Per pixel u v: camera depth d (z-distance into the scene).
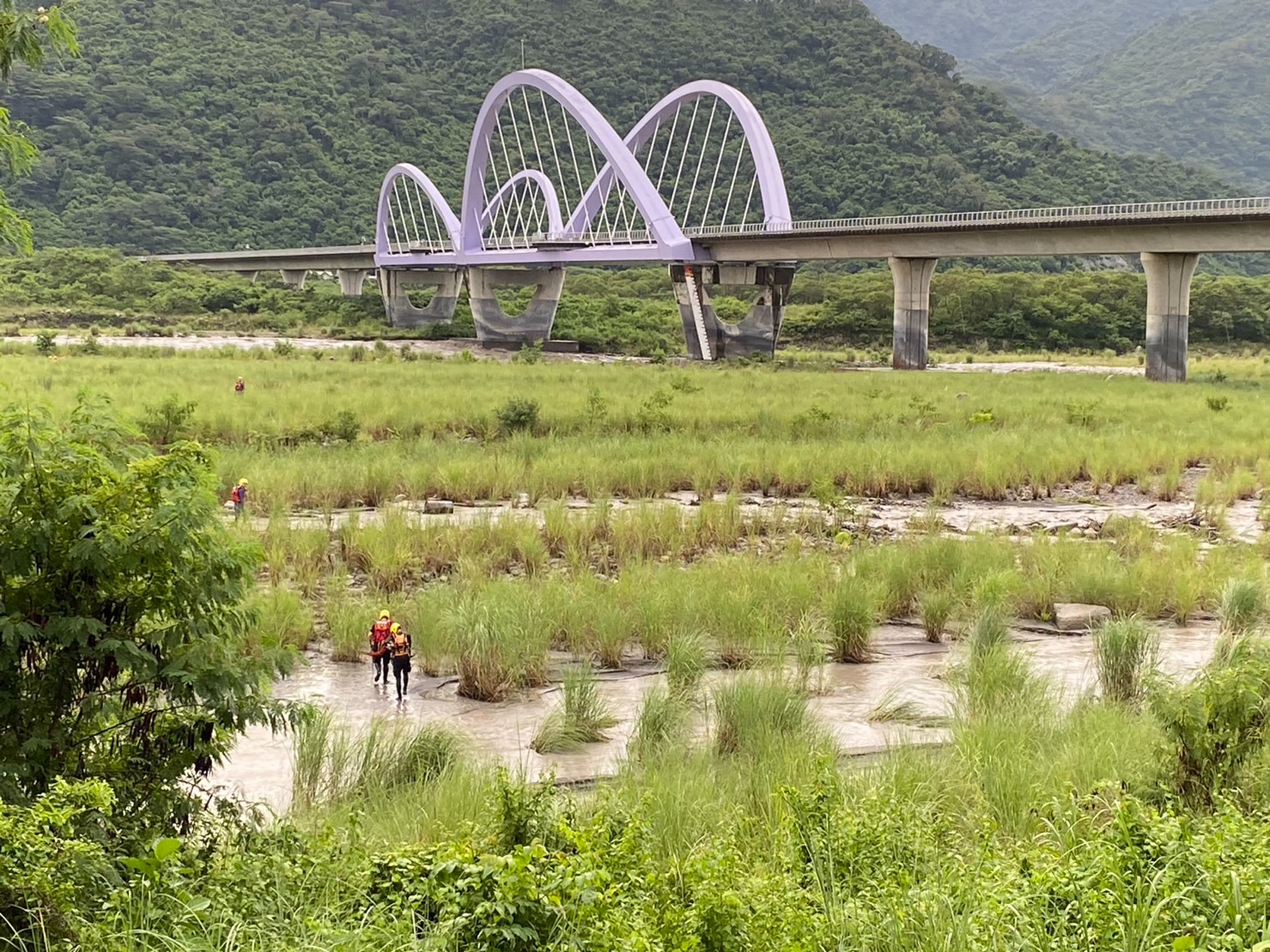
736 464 34.84
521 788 9.21
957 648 18.92
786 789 9.65
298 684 17.08
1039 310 123.12
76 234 198.38
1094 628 20.27
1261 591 20.80
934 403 52.94
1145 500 34.25
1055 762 11.28
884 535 28.17
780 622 19.14
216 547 9.48
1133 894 7.48
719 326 101.44
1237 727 10.39
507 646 17.20
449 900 7.50
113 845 8.29
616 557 25.33
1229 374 84.69
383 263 139.00
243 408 44.72
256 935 7.10
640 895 7.61
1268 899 7.30
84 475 9.31
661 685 16.56
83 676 9.31
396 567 22.78
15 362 65.19
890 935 7.24
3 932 6.76
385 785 12.15
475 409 47.31
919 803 10.20
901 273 91.06
